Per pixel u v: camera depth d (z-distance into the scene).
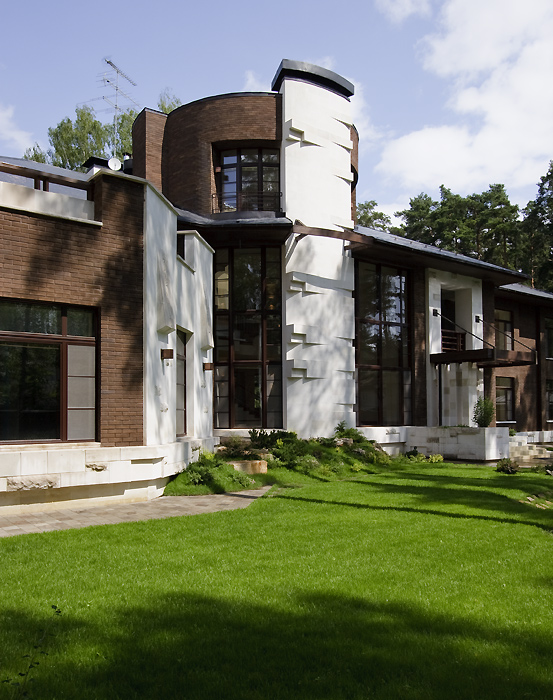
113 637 4.41
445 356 21.86
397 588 5.58
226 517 9.05
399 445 21.23
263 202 19.69
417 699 3.52
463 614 4.94
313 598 5.27
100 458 10.45
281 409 18.89
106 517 9.38
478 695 3.58
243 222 17.53
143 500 11.16
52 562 6.41
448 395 23.16
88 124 39.06
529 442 28.27
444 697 3.55
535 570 6.28
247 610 4.96
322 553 6.87
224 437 18.14
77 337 10.91
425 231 52.44
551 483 13.89
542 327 30.50
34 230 10.45
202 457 13.91
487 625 4.70
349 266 20.02
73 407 10.78
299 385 18.70
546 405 30.41
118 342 11.21
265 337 18.98
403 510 9.79
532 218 47.12
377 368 20.97
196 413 14.91
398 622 4.72
